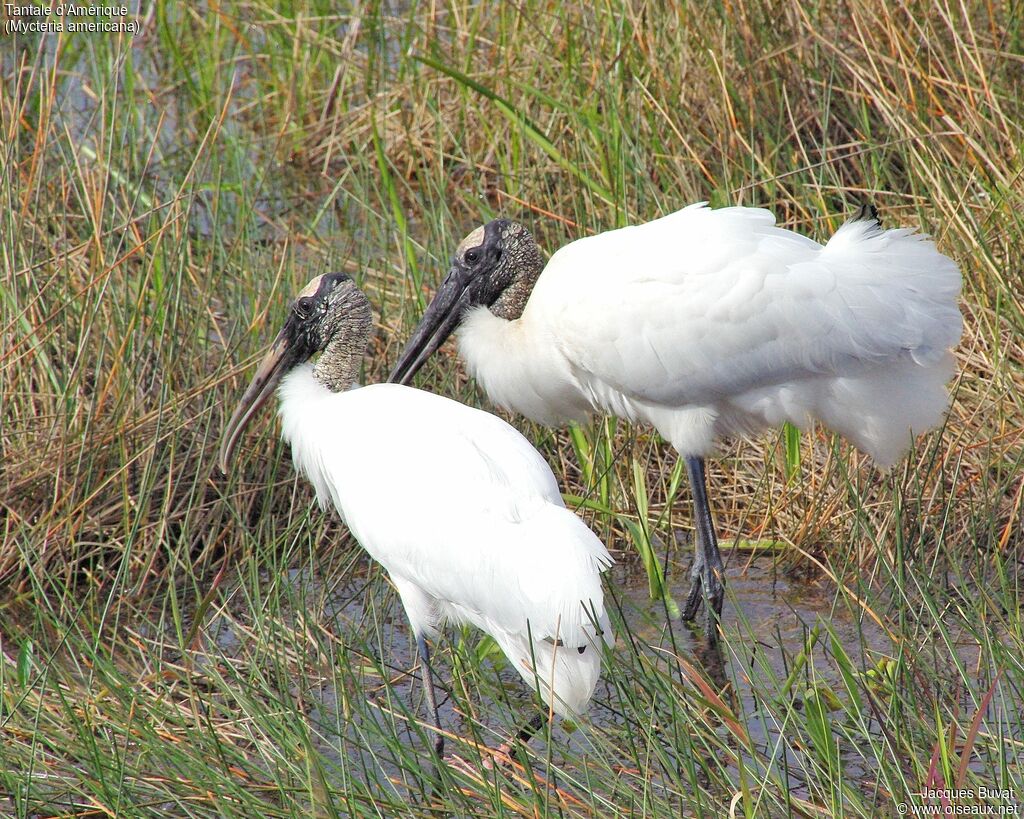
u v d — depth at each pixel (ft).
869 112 46.42
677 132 43.57
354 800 24.26
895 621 31.71
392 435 28.50
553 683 24.76
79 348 36.52
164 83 65.16
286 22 63.62
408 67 60.34
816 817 23.36
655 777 25.67
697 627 32.94
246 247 46.06
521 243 37.47
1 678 27.99
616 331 32.99
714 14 48.39
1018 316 36.50
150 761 26.45
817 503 35.45
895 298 31.14
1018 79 45.93
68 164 46.16
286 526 36.88
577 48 51.85
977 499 34.68
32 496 35.99
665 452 39.58
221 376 37.70
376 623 31.42
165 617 33.71
